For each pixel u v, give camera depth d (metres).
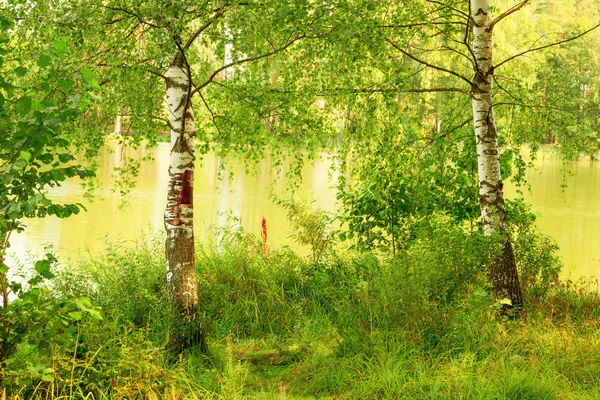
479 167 8.23
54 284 7.84
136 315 7.66
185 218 6.83
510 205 9.66
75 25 6.25
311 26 6.82
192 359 6.40
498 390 5.29
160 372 5.33
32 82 5.95
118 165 29.36
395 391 5.36
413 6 8.29
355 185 9.31
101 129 7.67
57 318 4.08
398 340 6.16
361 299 6.89
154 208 17.64
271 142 8.40
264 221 9.79
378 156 8.84
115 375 5.02
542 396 5.26
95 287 8.34
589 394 5.37
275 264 9.15
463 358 5.86
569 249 14.05
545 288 8.87
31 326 4.05
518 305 8.00
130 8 6.29
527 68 10.41
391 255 9.19
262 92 7.88
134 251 9.22
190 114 6.89
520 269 9.27
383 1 7.48
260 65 7.65
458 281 6.77
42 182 3.95
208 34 6.70
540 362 5.86
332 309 7.84
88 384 4.92
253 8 6.38
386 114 8.48
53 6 6.38
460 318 6.50
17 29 6.46
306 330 7.04
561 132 9.44
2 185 3.88
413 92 8.58
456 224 9.27
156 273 8.34
